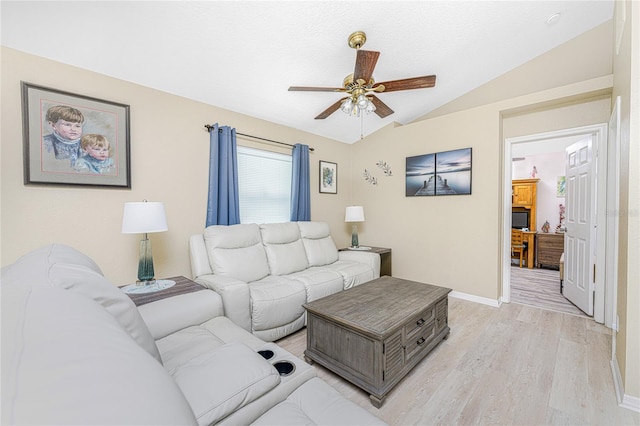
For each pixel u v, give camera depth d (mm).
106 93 2209
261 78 2604
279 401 1020
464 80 3260
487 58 2916
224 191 2887
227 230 2658
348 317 1729
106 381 339
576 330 2471
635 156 1464
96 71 2152
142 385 369
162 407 361
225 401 842
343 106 2314
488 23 2393
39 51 1885
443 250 3523
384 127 4141
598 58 2670
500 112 3086
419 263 3762
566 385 1700
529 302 3273
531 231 5500
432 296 2146
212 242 2537
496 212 3084
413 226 3824
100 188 2176
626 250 1557
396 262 4027
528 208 5637
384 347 1567
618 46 1957
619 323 1743
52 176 1961
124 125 2287
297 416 923
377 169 4250
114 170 2238
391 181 4070
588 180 2854
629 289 1483
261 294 2205
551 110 2936
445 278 3508
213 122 2906
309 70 2570
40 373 312
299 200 3723
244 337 1528
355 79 2061
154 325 1514
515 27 2516
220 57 2246
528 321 2680
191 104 2730
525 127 3096
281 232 3131
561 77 2871
